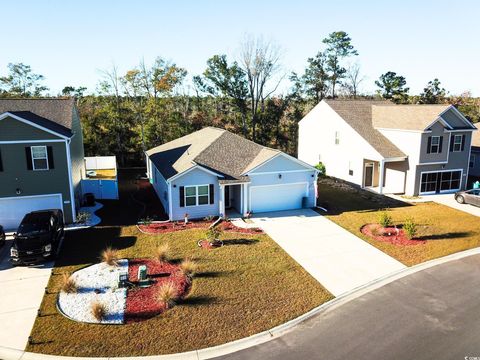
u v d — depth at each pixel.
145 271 15.20
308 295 14.57
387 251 18.95
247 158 26.78
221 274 16.22
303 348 11.45
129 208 26.23
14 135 20.98
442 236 21.03
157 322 12.66
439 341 11.72
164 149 33.59
